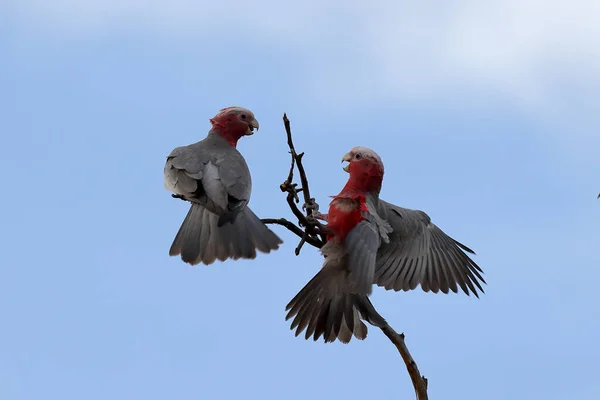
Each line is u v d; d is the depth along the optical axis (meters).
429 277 11.63
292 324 9.79
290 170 10.02
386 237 10.19
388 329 9.80
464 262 11.97
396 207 11.88
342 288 9.88
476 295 11.83
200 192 10.84
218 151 11.48
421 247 11.70
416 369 9.84
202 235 10.66
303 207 10.52
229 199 10.79
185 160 11.13
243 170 11.16
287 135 10.02
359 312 10.19
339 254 10.00
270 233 10.59
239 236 10.49
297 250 10.28
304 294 9.85
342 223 10.09
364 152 11.08
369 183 11.02
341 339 10.80
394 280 11.47
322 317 9.80
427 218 12.05
